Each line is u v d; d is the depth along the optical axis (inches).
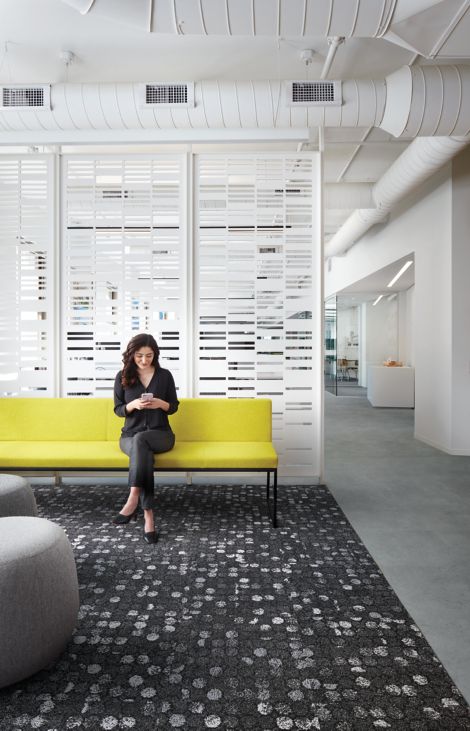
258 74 163.8
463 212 219.0
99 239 168.1
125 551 110.5
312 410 169.2
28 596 65.4
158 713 60.9
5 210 168.2
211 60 155.0
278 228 167.9
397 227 287.0
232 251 168.2
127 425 136.0
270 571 100.8
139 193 167.6
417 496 153.6
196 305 168.6
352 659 71.8
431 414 239.1
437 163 191.3
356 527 126.3
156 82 146.3
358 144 213.5
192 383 168.4
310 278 168.6
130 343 136.4
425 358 246.2
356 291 443.2
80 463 132.3
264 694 64.3
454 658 72.3
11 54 150.7
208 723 59.3
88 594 90.7
